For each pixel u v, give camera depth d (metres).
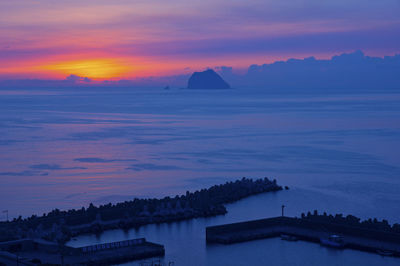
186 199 125.62
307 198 135.62
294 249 91.69
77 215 112.56
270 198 135.88
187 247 93.88
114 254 87.19
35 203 139.12
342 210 122.56
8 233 95.69
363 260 85.69
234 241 96.75
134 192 151.25
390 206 126.62
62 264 79.31
